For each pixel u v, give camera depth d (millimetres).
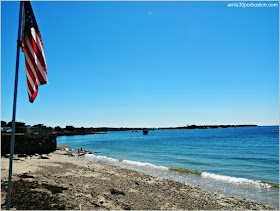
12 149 5410
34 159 26766
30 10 6184
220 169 24859
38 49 6199
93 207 9141
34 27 6207
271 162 30172
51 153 38219
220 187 15656
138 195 12523
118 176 18109
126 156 38375
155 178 18016
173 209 10617
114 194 12133
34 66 6062
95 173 18953
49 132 40156
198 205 11477
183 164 28875
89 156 36812
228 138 92000
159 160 32969
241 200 12562
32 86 5992
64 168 20625
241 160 32312
